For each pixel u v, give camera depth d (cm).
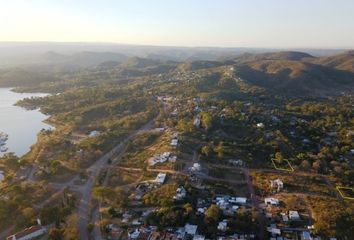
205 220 14462
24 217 15288
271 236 13812
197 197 16462
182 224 14300
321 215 14762
